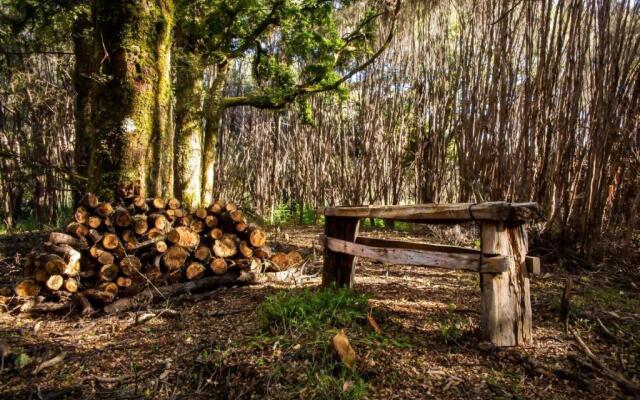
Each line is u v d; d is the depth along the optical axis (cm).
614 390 234
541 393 232
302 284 488
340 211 396
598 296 413
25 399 262
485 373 253
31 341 342
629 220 541
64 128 1279
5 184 1166
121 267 432
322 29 1064
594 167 534
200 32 899
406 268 575
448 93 959
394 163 1072
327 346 276
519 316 284
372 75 1100
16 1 731
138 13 534
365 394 236
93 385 276
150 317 390
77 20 812
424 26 998
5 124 1200
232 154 1524
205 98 1014
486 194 714
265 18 970
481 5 800
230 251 492
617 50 520
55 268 413
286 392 243
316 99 1274
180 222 492
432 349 281
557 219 582
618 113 531
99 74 520
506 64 673
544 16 581
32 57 1220
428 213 306
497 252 275
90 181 530
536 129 600
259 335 313
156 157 545
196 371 283
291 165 1393
